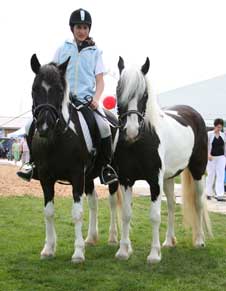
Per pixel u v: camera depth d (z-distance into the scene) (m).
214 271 5.27
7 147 43.19
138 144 5.38
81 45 5.79
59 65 5.18
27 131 5.75
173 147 5.92
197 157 6.55
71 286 4.64
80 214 5.40
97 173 6.17
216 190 11.94
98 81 5.76
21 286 4.64
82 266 5.30
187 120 6.58
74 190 5.37
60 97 5.02
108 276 4.98
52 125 4.88
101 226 7.89
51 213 5.52
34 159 5.45
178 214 9.12
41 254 5.62
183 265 5.48
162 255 5.94
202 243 6.41
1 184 13.27
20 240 6.61
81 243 5.45
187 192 6.55
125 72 5.29
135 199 11.48
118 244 6.52
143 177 5.57
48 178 5.43
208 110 23.75
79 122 5.49
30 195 11.59
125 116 5.21
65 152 5.23
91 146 5.64
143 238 6.93
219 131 11.91
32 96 5.06
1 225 7.70
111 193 6.52
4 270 5.14
